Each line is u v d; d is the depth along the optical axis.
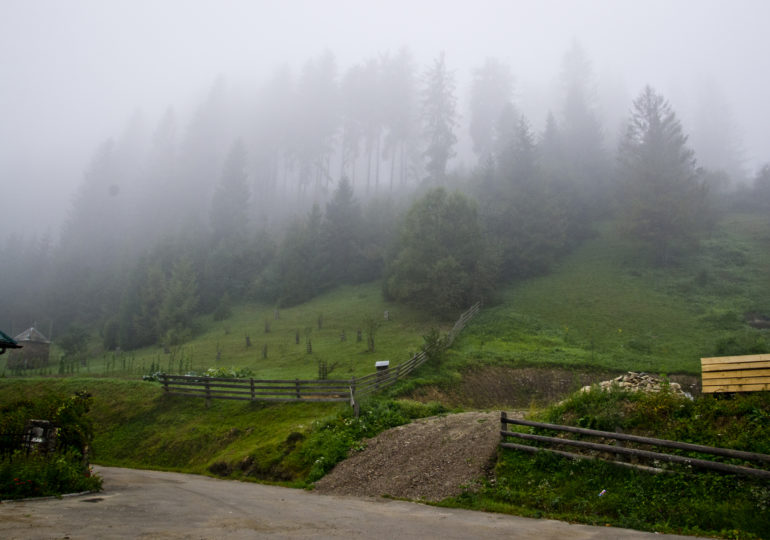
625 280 46.59
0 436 11.77
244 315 54.47
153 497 11.35
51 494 10.57
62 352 53.62
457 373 27.56
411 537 7.54
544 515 9.30
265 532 7.74
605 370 29.00
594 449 10.69
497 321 39.62
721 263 46.97
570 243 56.69
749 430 9.91
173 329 47.50
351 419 17.55
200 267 64.81
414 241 46.81
